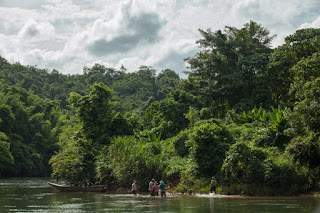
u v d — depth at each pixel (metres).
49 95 123.38
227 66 43.22
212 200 18.27
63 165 30.45
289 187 19.38
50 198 22.08
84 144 33.44
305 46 32.97
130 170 27.12
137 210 14.91
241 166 20.72
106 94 37.25
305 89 22.47
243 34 45.59
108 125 36.06
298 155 19.95
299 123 20.77
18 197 23.00
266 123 28.69
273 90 37.81
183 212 13.74
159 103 42.62
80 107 36.41
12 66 136.25
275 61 36.12
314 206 14.63
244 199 18.23
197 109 40.53
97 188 27.64
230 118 34.22
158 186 23.16
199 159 24.05
